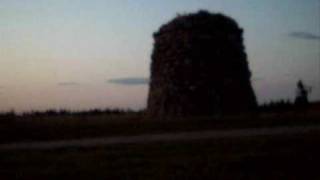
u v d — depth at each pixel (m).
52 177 15.53
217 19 37.16
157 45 37.66
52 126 28.06
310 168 16.12
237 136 21.25
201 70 35.50
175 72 35.75
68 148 20.11
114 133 25.62
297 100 39.66
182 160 16.91
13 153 19.38
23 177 15.64
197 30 36.47
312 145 18.61
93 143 21.38
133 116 36.34
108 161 17.27
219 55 36.28
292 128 24.03
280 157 17.00
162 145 19.67
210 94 35.00
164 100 35.41
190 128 26.25
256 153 17.45
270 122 27.27
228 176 15.13
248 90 37.19
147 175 15.20
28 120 32.84
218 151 18.20
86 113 43.25
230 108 35.25
